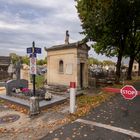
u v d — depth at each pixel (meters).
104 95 15.09
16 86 15.16
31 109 9.81
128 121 8.32
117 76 23.45
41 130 7.63
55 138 6.70
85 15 20.73
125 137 6.62
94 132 7.11
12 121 9.02
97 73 30.06
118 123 8.06
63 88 17.19
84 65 18.73
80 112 9.77
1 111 10.92
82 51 18.25
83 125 7.88
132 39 27.94
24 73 23.11
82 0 21.11
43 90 14.19
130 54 30.11
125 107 11.02
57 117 9.31
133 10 19.64
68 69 18.11
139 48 30.39
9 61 49.50
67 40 21.16
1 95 14.69
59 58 18.97
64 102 12.66
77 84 17.45
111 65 90.12
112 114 9.47
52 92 15.78
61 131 7.34
